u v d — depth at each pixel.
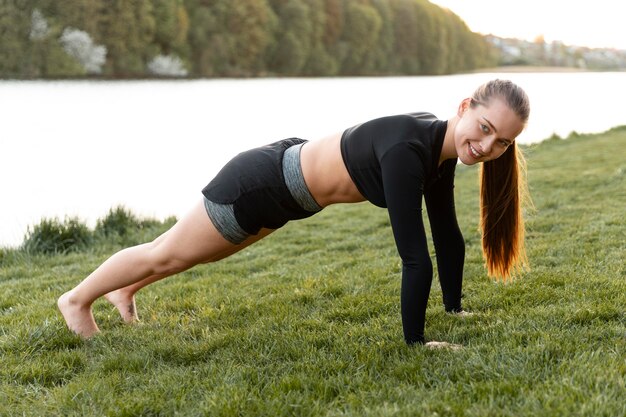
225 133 20.02
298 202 2.81
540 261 4.39
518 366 2.47
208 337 3.25
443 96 38.50
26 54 38.72
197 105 28.42
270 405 2.35
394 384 2.47
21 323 3.60
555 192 8.22
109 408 2.43
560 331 2.85
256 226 2.87
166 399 2.51
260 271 5.17
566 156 12.74
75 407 2.48
